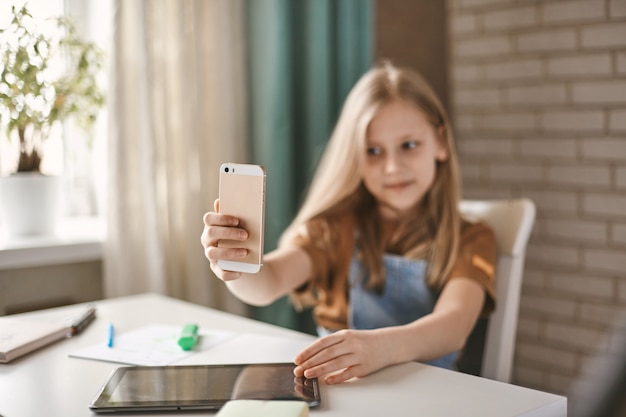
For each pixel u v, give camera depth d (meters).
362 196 1.56
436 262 1.41
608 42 2.08
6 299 1.86
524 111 2.29
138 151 1.99
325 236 1.54
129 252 1.97
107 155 1.94
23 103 1.77
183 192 2.09
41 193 1.88
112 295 1.97
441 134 1.51
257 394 0.86
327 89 2.39
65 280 1.97
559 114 2.20
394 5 2.55
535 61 2.25
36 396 0.91
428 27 2.54
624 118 2.06
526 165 2.29
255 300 1.31
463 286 1.31
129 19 1.97
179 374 0.96
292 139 2.35
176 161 2.09
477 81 2.40
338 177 1.55
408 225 1.51
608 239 2.12
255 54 2.29
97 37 2.11
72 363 1.06
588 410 0.26
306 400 0.84
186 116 2.08
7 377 0.99
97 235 1.97
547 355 2.28
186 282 2.12
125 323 1.30
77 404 0.88
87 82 1.97
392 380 0.95
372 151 1.49
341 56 2.47
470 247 1.40
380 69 1.57
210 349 1.11
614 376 0.26
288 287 1.42
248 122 2.32
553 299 2.26
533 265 2.30
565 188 2.21
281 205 2.29
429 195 1.49
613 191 2.10
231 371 0.97
